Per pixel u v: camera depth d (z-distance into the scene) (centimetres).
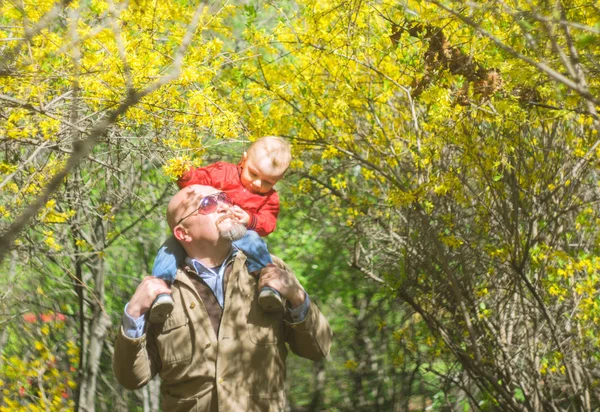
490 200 784
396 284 802
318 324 541
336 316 1614
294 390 1753
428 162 751
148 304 505
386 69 819
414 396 1502
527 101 633
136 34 634
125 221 1284
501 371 834
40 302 1197
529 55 609
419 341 1026
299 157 1012
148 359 520
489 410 843
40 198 277
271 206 549
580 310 841
